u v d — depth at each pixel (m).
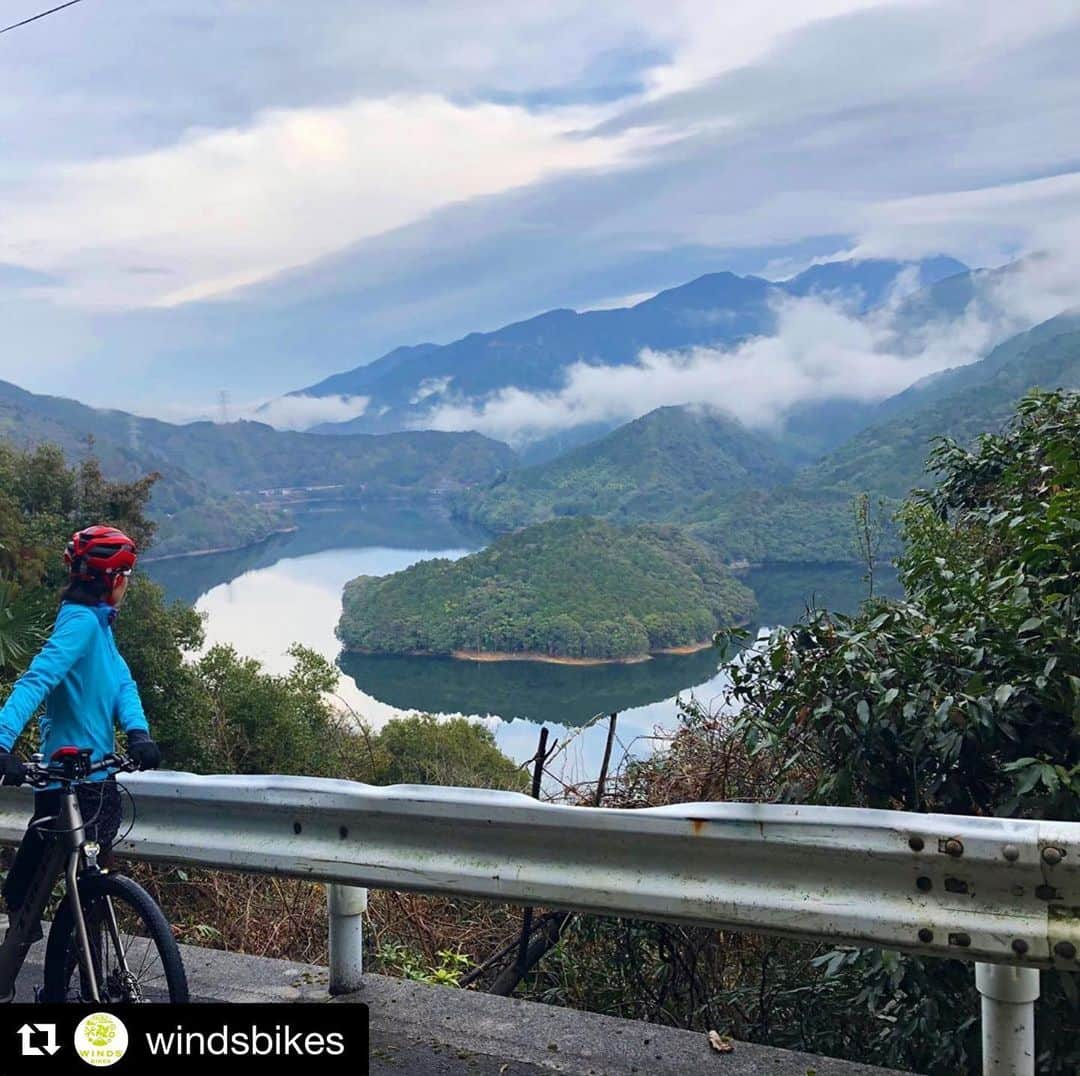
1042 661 2.83
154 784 2.93
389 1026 2.74
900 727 2.91
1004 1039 2.13
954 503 5.97
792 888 2.21
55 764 2.54
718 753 4.10
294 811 2.74
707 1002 3.47
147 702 22.81
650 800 4.15
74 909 2.55
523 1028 2.71
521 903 2.46
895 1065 2.85
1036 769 2.58
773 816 2.21
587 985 3.83
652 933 3.61
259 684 23.72
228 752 20.70
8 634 6.31
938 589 3.64
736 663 3.34
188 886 4.70
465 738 18.42
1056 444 4.04
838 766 3.02
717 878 2.29
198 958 3.19
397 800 2.58
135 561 2.68
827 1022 3.27
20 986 3.02
